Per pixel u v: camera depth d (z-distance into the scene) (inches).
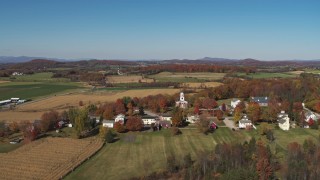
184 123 7662.4
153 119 7677.2
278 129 7135.8
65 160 5369.1
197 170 4702.3
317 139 6323.8
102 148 6028.5
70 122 7618.1
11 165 5152.6
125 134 6899.6
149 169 4985.2
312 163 4741.6
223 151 5064.0
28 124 7130.9
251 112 7859.3
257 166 4424.2
